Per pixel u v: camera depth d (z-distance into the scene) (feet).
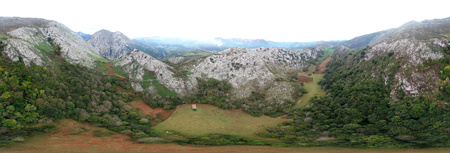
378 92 334.65
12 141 197.47
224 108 417.90
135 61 521.24
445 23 565.12
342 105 355.36
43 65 339.36
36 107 250.98
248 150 219.82
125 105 353.31
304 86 518.37
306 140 251.80
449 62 289.33
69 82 328.08
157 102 405.80
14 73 263.70
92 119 280.72
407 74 320.91
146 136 266.16
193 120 356.79
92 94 331.36
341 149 213.87
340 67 565.12
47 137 221.66
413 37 408.67
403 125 254.27
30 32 438.40
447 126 229.45
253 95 476.54
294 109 400.67
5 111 224.94
